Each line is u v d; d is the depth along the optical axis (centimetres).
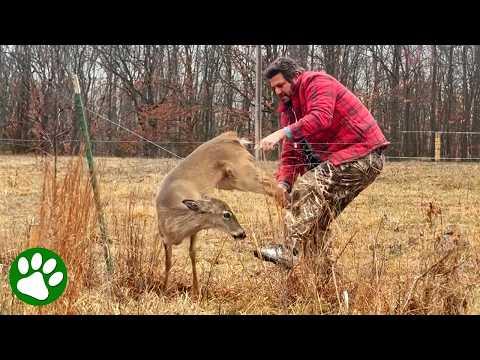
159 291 599
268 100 3136
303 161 608
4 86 3231
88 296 530
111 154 1780
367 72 3612
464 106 3762
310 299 533
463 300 512
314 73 571
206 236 880
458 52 3788
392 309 504
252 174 631
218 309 541
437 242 547
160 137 3444
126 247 617
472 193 1392
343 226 736
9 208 957
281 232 554
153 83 3703
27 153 1620
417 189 1431
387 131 3338
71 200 496
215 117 3659
